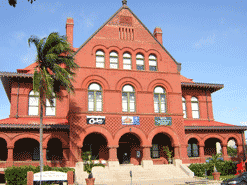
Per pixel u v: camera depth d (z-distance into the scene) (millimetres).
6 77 26094
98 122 24641
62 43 20906
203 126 27656
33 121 25234
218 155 26344
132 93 26625
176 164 25672
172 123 26719
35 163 23609
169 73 28047
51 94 20406
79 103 24688
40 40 20516
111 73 26266
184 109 30969
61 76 20578
